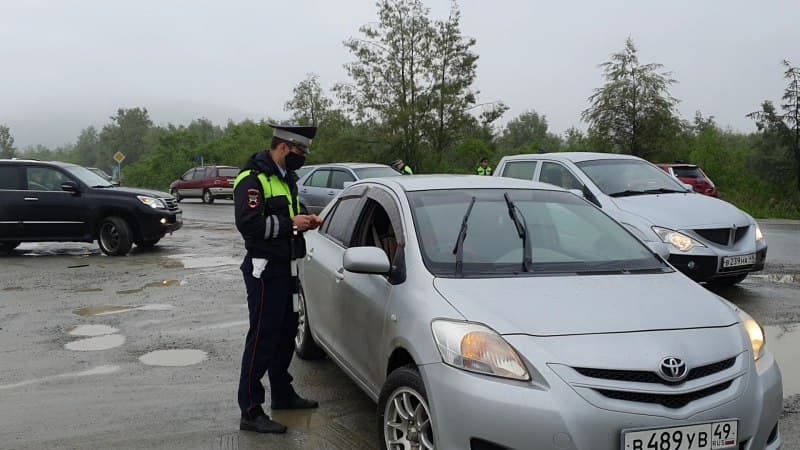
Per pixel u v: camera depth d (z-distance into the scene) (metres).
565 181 9.24
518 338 3.13
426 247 3.95
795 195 31.62
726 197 29.89
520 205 4.48
